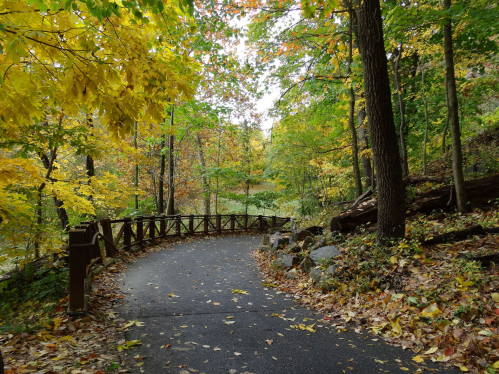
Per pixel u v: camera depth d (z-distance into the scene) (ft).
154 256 27.71
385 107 17.35
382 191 17.76
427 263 15.24
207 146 65.62
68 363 8.81
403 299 12.97
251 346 10.50
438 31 28.48
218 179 58.65
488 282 12.30
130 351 9.87
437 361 9.37
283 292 17.76
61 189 17.17
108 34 7.81
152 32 9.12
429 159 40.47
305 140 43.80
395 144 17.61
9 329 10.75
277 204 58.13
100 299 14.80
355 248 18.85
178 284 18.80
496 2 21.89
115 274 20.13
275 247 26.63
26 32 6.54
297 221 47.29
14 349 9.58
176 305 14.80
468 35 26.68
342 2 27.50
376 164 17.94
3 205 11.67
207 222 44.88
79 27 7.48
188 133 51.11
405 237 18.06
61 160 31.14
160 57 9.55
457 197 21.25
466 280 12.69
